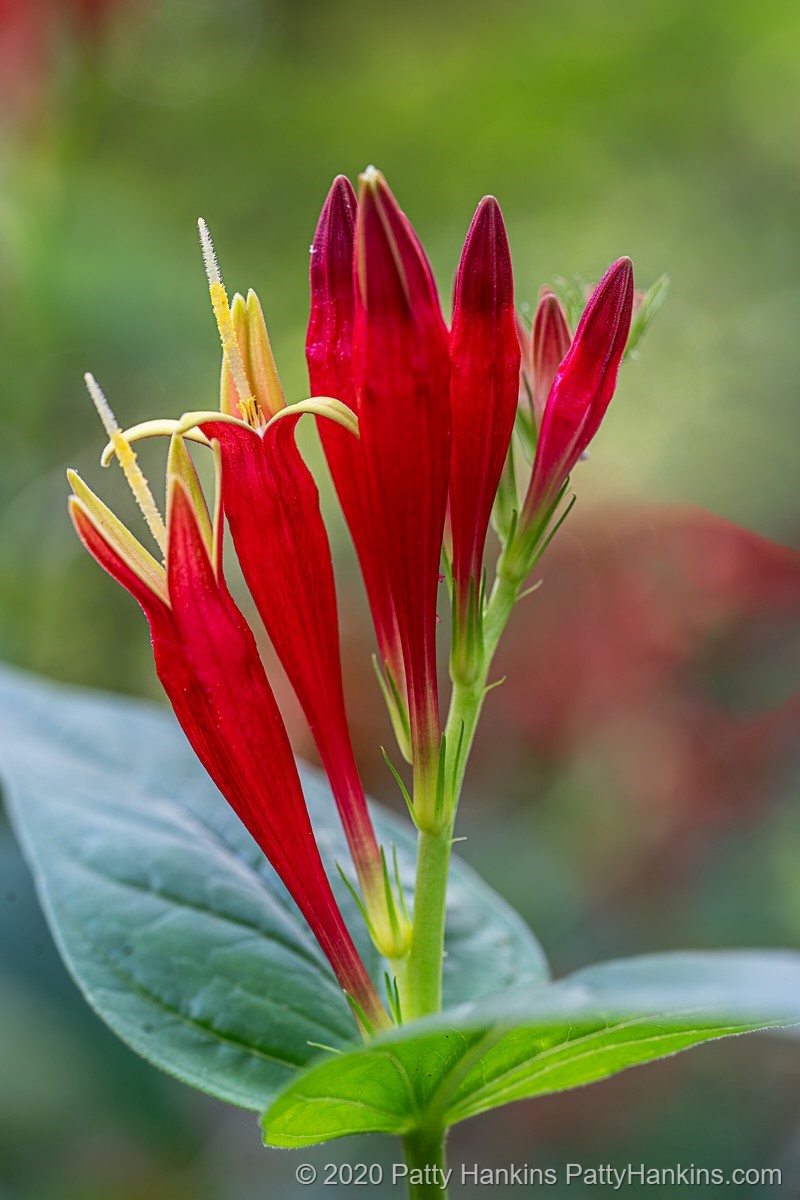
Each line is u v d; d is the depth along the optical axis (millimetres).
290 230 725
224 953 268
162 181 716
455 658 251
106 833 277
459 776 251
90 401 557
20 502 542
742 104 754
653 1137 413
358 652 576
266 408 250
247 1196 430
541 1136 425
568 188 746
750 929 473
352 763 253
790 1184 383
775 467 664
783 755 503
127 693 564
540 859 521
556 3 696
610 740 530
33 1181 373
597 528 560
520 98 695
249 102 709
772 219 764
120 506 558
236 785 248
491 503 250
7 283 517
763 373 698
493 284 247
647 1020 244
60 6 579
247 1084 261
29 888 408
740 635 525
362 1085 247
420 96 699
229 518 250
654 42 694
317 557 251
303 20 734
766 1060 427
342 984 250
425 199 732
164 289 539
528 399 259
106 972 266
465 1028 240
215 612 245
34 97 564
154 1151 404
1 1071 378
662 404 692
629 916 500
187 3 743
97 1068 387
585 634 548
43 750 288
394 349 242
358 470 252
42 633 547
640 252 767
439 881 251
